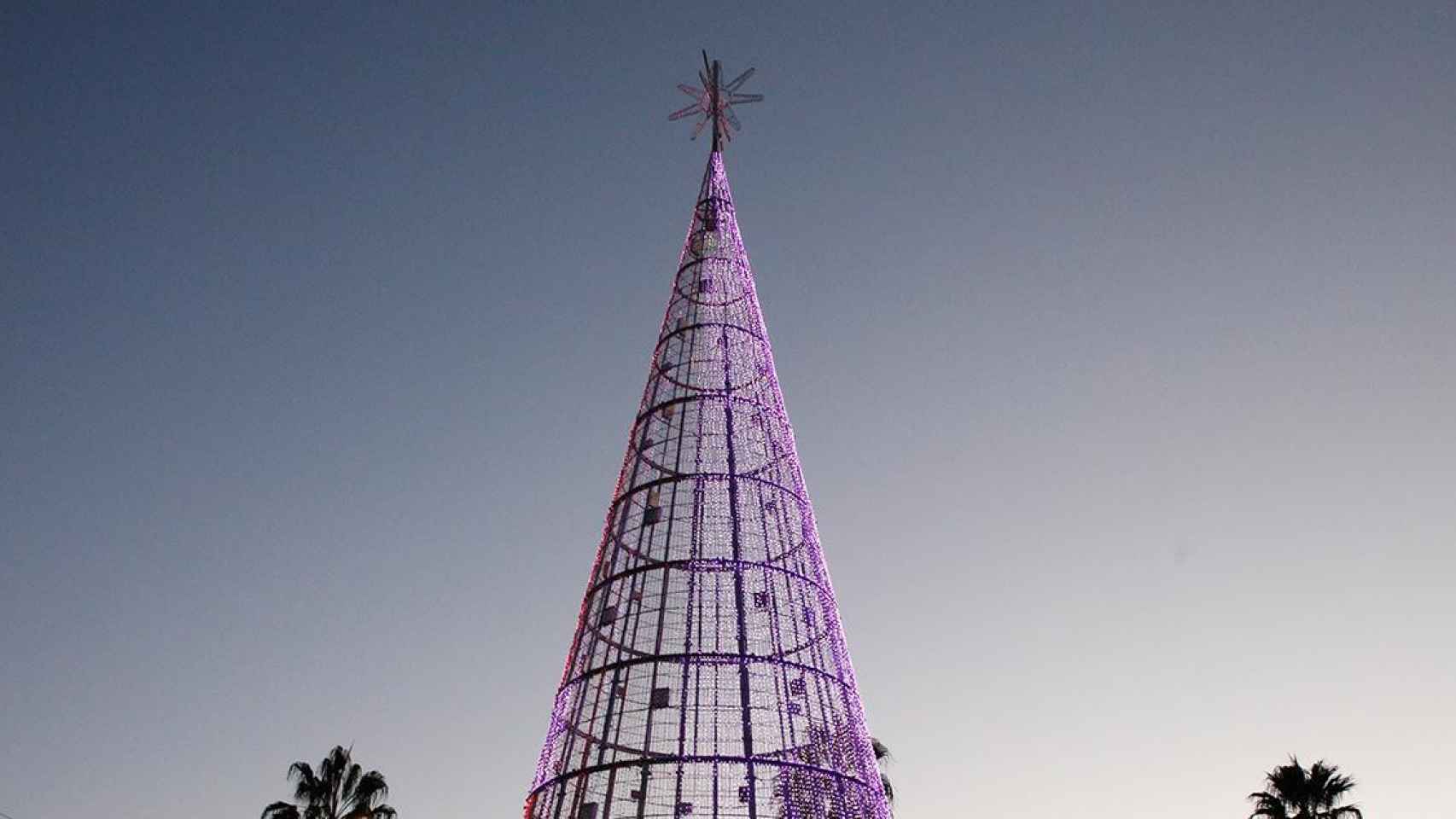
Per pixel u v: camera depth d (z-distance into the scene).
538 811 36.47
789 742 36.19
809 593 39.72
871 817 36.28
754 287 48.38
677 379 44.53
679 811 34.19
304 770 57.97
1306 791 53.69
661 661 36.53
